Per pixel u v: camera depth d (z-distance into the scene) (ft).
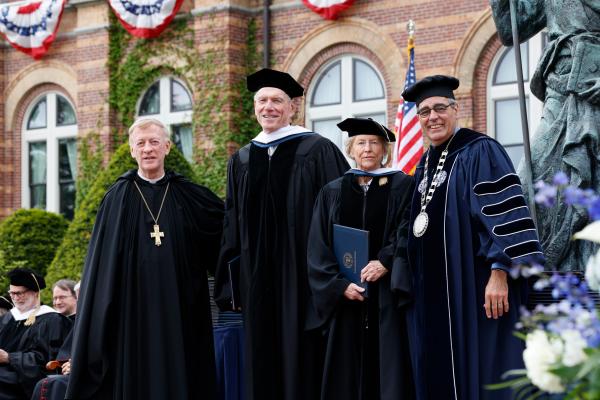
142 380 34.81
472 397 29.09
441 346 29.66
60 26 103.35
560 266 32.09
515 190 29.53
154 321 34.96
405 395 30.94
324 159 35.27
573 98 32.50
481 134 30.63
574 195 19.44
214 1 93.40
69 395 35.17
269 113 35.58
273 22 92.84
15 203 106.83
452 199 30.07
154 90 98.48
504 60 82.28
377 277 31.50
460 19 83.51
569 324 19.61
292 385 33.55
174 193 36.37
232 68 92.99
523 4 33.96
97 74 99.86
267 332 34.06
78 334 35.24
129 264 35.47
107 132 99.35
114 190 36.52
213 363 35.96
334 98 90.22
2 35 106.11
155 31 95.61
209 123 93.40
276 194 34.86
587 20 32.53
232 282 34.86
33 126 106.01
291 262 34.35
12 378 44.65
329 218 33.09
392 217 32.42
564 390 19.81
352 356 32.22
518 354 28.73
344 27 89.20
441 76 30.94
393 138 33.86
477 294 29.50
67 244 82.17
